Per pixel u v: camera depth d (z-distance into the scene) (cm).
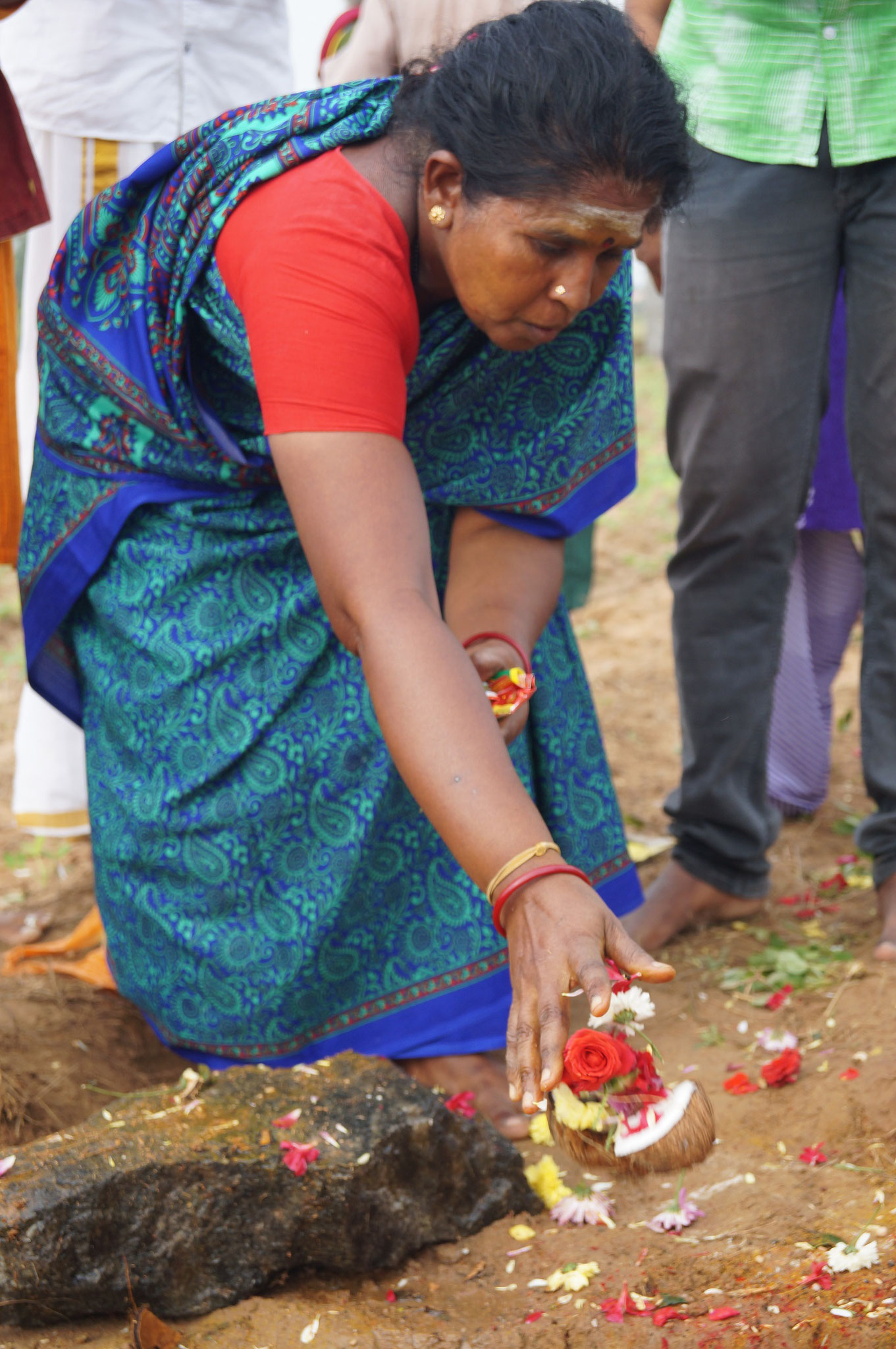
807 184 261
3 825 409
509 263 178
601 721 466
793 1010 267
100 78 316
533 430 237
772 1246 193
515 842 154
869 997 263
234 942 237
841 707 450
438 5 285
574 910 150
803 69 256
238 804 234
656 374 1068
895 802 284
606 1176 222
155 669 239
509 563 239
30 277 327
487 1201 211
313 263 184
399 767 165
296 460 179
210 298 213
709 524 278
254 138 205
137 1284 189
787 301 264
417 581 174
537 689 248
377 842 236
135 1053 271
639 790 404
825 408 281
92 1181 186
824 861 343
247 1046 241
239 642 234
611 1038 164
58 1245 183
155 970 245
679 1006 275
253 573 237
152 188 224
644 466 840
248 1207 192
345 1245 196
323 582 178
